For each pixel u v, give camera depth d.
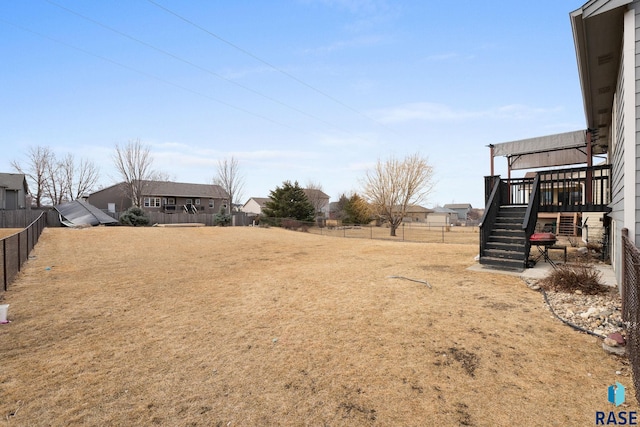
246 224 32.44
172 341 3.92
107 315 4.98
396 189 24.70
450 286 6.04
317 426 2.29
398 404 2.52
